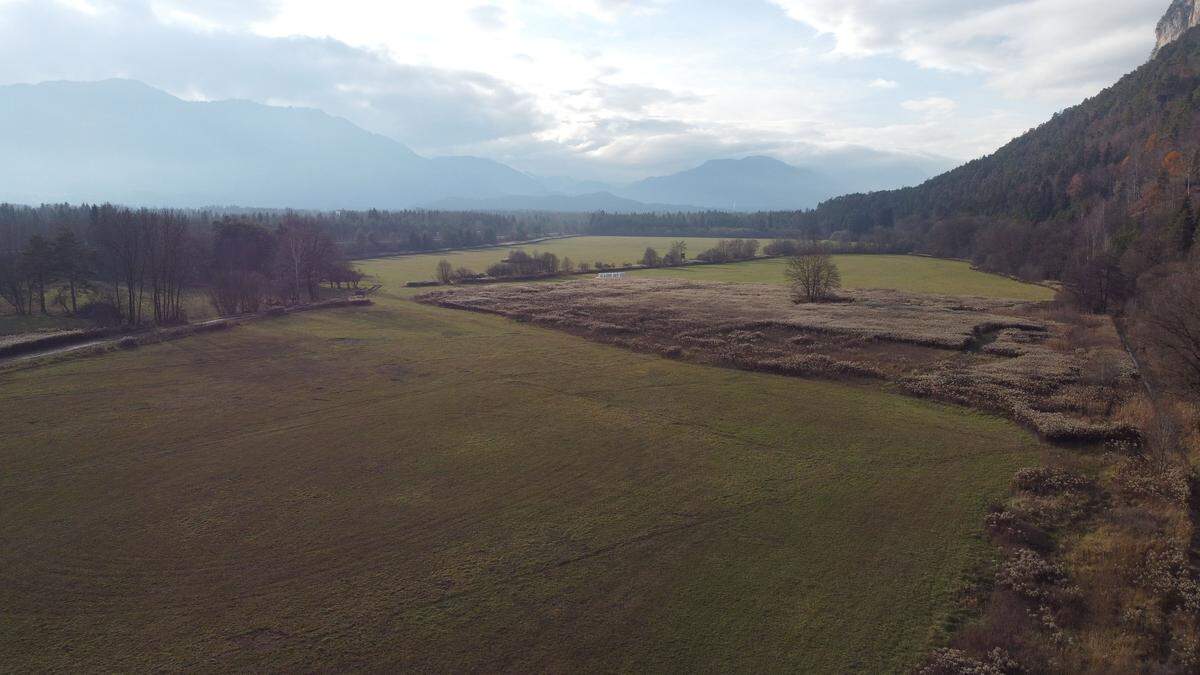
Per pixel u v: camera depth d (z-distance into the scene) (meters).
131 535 25.97
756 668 18.38
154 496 29.56
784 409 42.09
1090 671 17.97
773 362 52.97
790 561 23.80
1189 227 71.06
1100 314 73.88
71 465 32.91
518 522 27.09
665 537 25.66
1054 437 35.12
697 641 19.50
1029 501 27.94
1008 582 22.09
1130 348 54.50
